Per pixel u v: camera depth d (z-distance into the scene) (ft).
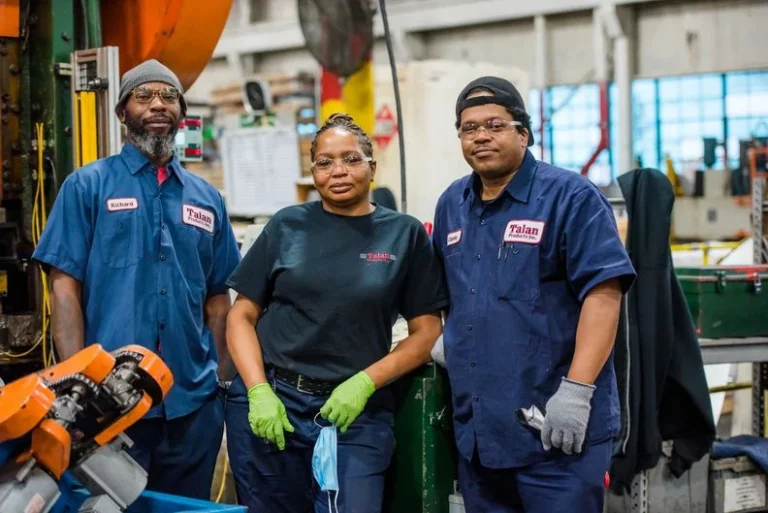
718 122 34.32
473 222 8.78
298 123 25.13
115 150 10.71
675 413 12.01
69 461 7.35
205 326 9.71
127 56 12.10
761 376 15.42
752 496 13.32
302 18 17.80
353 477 8.70
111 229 9.06
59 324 8.98
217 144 27.63
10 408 6.70
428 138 19.17
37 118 11.26
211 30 12.08
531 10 35.45
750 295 13.65
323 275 8.79
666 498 12.41
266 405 8.59
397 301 9.11
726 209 30.94
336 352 8.82
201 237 9.51
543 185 8.45
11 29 11.00
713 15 33.42
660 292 11.26
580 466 8.26
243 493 9.18
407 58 38.19
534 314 8.34
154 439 9.25
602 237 8.14
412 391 9.46
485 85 8.50
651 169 11.37
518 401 8.32
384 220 9.05
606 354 8.09
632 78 34.81
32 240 11.22
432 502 9.38
